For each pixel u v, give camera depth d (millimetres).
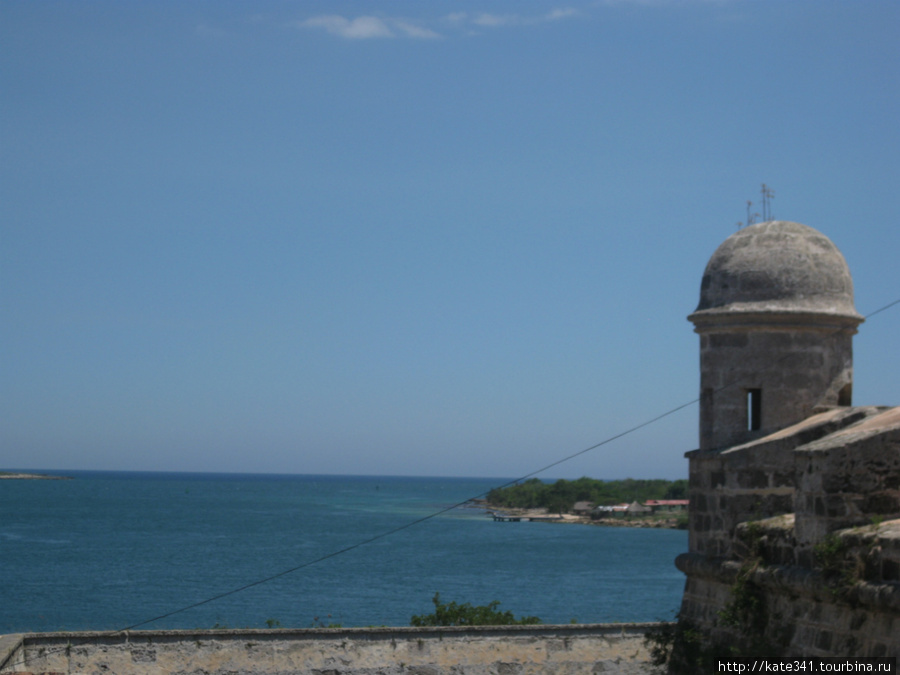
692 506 19281
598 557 104438
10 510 177375
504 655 18812
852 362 19172
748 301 18875
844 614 14531
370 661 18219
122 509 189875
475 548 116062
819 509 15188
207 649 17594
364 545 117062
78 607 59719
